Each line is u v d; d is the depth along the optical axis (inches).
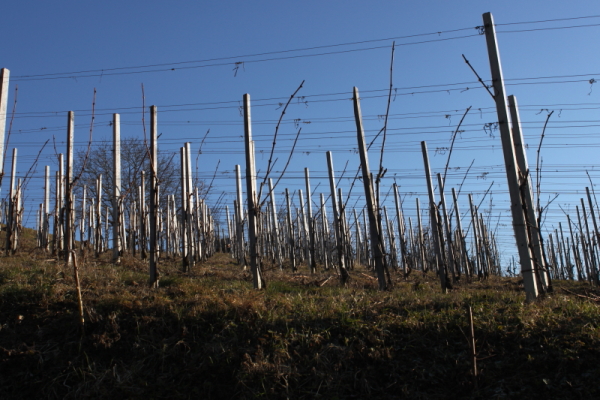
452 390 252.4
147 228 698.8
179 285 389.7
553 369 251.4
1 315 320.2
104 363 284.7
